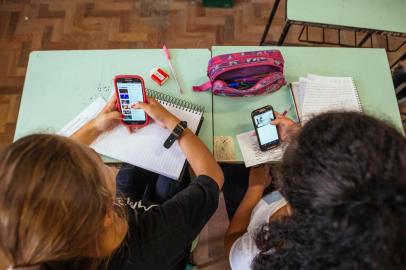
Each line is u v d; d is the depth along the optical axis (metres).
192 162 1.08
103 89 1.28
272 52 1.24
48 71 1.31
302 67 1.32
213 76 1.22
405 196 0.45
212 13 2.29
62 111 1.25
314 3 1.56
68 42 2.23
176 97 1.26
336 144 0.51
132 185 1.25
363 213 0.46
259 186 1.21
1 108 2.07
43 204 0.54
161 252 0.81
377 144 0.49
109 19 2.29
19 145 0.58
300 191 0.53
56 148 0.58
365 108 1.25
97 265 0.67
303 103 1.23
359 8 1.55
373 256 0.47
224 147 1.18
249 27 2.26
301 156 0.54
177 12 2.29
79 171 0.58
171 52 1.34
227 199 1.33
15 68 2.17
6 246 0.55
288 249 0.58
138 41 2.22
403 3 1.56
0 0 2.36
